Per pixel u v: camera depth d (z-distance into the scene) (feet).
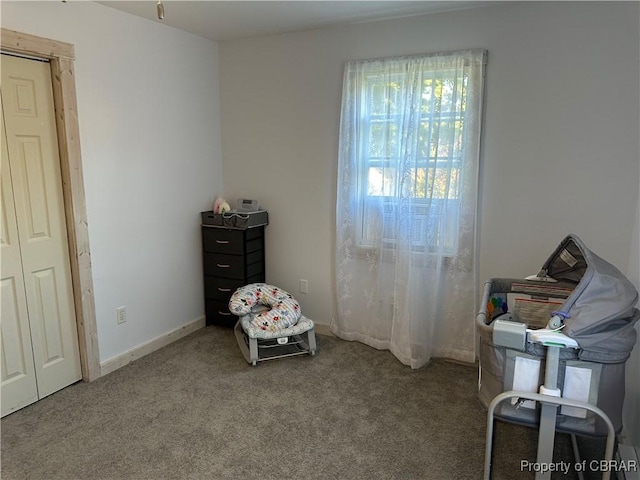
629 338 5.08
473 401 8.64
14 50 7.47
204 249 12.01
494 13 8.91
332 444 7.30
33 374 8.39
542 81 8.73
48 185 8.35
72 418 7.93
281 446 7.23
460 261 9.80
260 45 11.44
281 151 11.71
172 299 11.37
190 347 11.02
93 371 9.32
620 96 8.20
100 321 9.48
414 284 9.82
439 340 10.35
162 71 10.43
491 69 9.09
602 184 8.57
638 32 7.90
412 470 6.71
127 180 9.80
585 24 8.27
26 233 8.09
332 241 11.46
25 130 7.89
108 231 9.48
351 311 11.28
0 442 7.22
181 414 8.11
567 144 8.72
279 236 12.16
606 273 5.48
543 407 5.31
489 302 7.04
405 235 9.93
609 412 5.22
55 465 6.71
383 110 10.07
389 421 7.96
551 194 8.98
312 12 9.41
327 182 11.25
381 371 9.85
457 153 9.39
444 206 9.59
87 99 8.75
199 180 11.88
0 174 7.60
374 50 10.16
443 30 9.41
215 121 12.26
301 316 10.87
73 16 8.35
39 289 8.39
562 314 5.27
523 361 5.35
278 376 9.57
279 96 11.46
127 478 6.47
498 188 9.41
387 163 10.14
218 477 6.53
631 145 8.25
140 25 9.76
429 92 9.42
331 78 10.74
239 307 10.53
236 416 8.06
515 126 9.07
